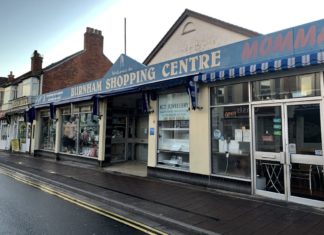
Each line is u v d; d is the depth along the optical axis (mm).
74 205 7406
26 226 5664
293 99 7031
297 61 6410
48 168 13688
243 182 7922
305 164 6770
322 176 6492
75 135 16547
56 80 23625
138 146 15852
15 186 9648
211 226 5574
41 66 24453
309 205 6613
